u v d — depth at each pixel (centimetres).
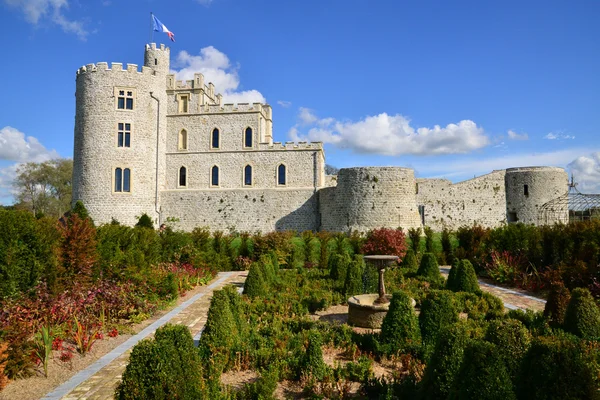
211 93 4950
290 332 1091
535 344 592
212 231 4384
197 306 1524
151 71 4303
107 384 837
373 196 4000
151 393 577
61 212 7269
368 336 1034
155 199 4341
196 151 4512
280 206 4388
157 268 1845
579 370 541
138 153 4181
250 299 1523
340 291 1691
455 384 570
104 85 4125
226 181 4469
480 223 4556
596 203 4406
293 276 2012
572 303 1048
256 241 2725
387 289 1678
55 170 7231
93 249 1501
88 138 4106
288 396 784
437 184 4600
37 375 878
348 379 845
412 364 882
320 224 4312
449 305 1045
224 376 870
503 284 1992
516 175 4581
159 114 4400
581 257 1725
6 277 1137
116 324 1227
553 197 4484
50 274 1277
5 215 1205
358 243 2814
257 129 4469
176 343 638
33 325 1044
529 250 2186
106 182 4081
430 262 1956
